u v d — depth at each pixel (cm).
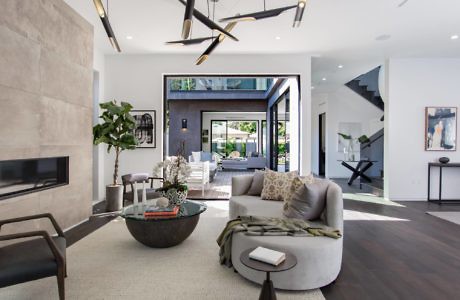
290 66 577
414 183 591
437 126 589
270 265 167
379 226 398
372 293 218
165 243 295
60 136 352
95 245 310
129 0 367
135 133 586
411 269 260
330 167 959
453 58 589
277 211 307
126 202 530
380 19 416
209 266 258
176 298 205
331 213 268
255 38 489
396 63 593
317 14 400
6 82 267
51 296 207
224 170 1227
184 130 1196
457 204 546
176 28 453
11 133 274
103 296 207
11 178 285
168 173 375
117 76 588
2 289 215
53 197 341
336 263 232
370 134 952
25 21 291
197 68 583
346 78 761
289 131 746
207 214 449
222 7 378
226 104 1197
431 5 375
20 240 286
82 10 398
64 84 359
